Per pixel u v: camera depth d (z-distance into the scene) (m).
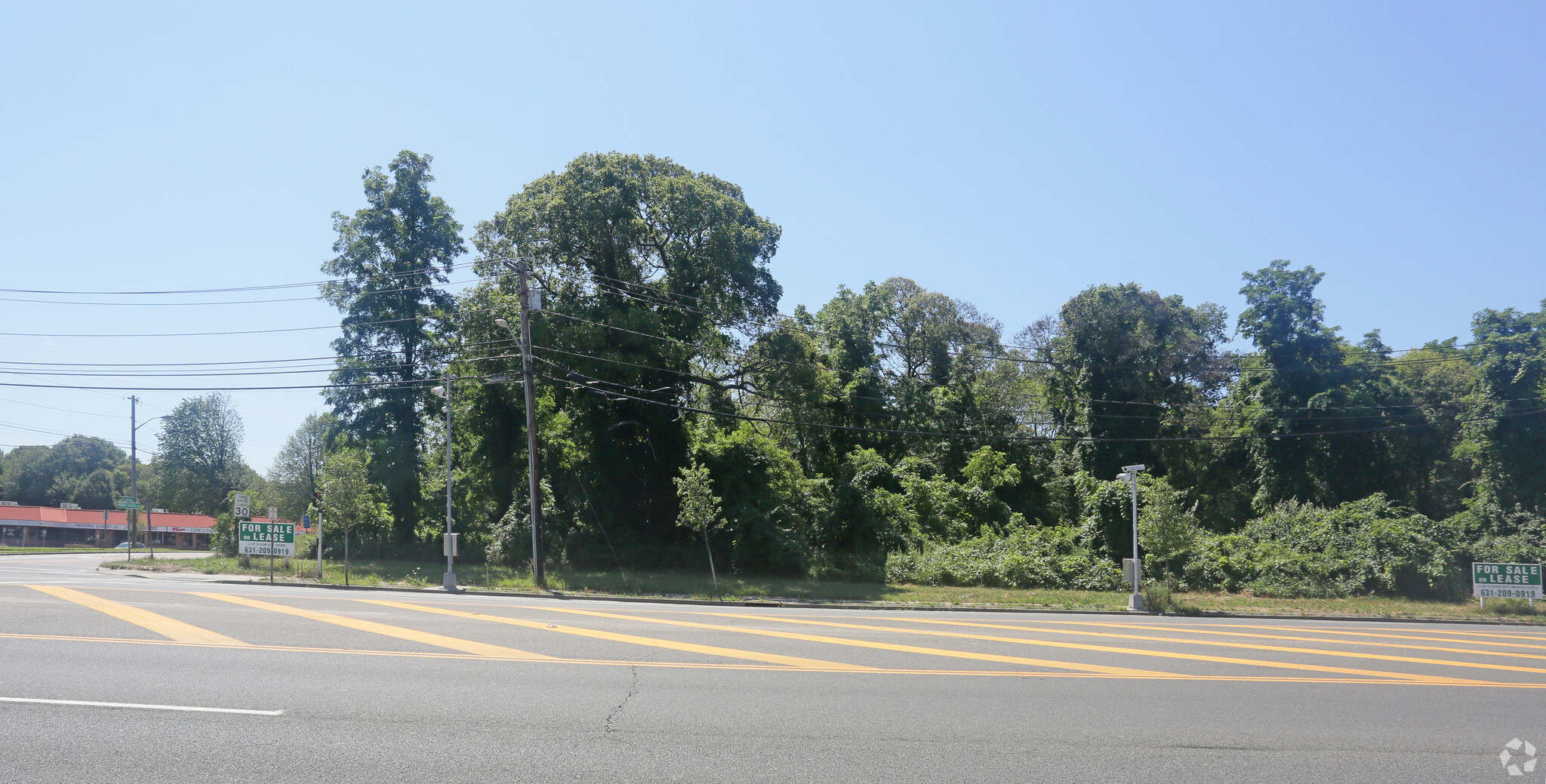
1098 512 36.94
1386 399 45.34
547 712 8.34
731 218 38.47
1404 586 31.48
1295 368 45.41
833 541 39.12
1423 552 31.64
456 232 42.19
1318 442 43.50
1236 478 48.81
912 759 7.02
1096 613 24.03
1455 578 30.86
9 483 98.69
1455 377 47.91
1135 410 49.06
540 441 39.66
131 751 6.84
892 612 22.38
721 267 37.53
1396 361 51.22
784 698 9.23
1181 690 10.21
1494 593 27.33
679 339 38.88
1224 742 7.85
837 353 50.44
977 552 35.62
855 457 44.91
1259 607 27.33
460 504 41.59
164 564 36.31
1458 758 7.50
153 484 91.06
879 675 10.77
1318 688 10.60
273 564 33.31
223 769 6.44
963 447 51.12
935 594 29.56
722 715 8.41
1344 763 7.25
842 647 13.08
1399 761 7.34
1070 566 33.19
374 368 39.94
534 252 38.19
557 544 36.97
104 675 9.62
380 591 25.98
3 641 11.80
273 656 10.95
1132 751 7.45
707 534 31.19
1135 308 49.34
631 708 8.62
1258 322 46.50
